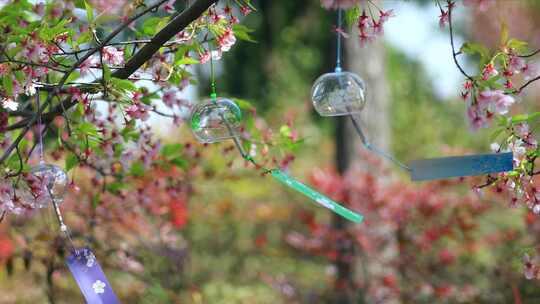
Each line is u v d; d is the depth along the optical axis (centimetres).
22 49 241
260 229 750
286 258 729
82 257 237
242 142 320
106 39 243
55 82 301
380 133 690
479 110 229
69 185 270
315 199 248
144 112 257
